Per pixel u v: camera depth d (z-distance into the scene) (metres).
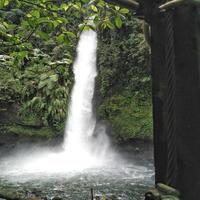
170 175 1.02
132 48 13.70
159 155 1.09
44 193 7.91
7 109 13.81
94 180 9.56
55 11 2.57
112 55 14.17
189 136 0.80
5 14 2.77
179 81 0.82
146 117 12.88
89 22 2.85
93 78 14.57
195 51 0.78
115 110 13.66
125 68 13.94
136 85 13.63
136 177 10.09
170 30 1.04
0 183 9.14
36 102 13.78
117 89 14.02
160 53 1.09
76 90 14.48
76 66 14.30
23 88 13.92
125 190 8.31
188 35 0.79
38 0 2.54
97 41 14.91
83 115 14.49
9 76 13.82
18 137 13.48
